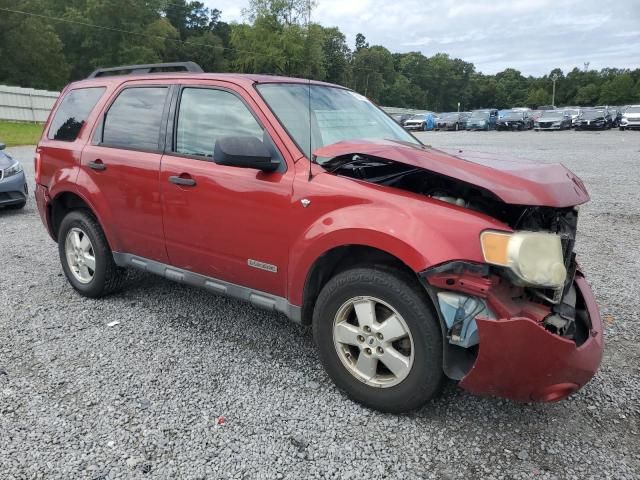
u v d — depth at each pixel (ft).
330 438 9.25
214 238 11.91
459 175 8.74
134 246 14.02
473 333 8.50
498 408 10.19
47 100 115.65
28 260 19.89
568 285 9.95
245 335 13.33
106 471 8.36
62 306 15.16
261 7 206.80
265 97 11.58
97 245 14.87
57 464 8.50
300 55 209.15
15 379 11.09
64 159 15.40
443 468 8.55
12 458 8.61
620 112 146.20
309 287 10.62
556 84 412.16
